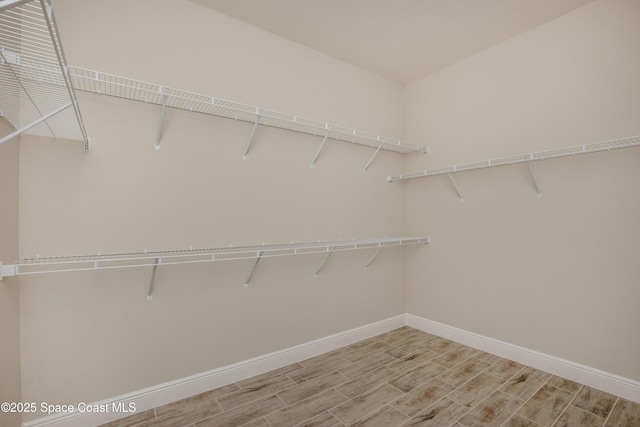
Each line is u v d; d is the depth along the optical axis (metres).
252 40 2.22
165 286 1.88
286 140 2.38
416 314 3.13
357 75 2.84
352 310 2.78
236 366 2.12
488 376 2.15
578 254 2.07
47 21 0.73
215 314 2.05
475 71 2.63
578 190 2.07
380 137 2.79
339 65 2.71
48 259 1.55
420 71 2.95
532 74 2.28
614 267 1.92
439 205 2.91
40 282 1.55
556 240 2.17
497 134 2.48
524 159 2.19
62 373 1.60
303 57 2.48
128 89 1.75
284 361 2.33
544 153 2.19
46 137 1.57
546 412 1.75
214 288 2.05
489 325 2.54
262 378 2.16
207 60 2.03
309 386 2.05
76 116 1.29
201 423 1.68
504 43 2.44
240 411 1.78
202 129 2.01
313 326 2.52
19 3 0.65
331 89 2.65
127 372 1.76
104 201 1.70
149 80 1.82
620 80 1.89
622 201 1.89
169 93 1.70
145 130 1.83
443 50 2.58
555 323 2.17
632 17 1.85
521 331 2.35
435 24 2.23
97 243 1.68
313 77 2.54
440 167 2.90
